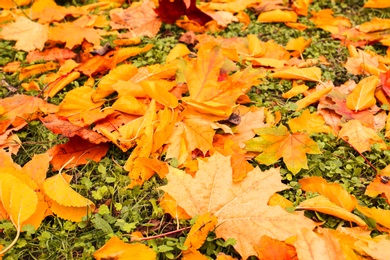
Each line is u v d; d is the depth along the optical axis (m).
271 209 0.92
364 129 1.05
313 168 1.01
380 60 1.22
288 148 1.01
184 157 1.01
